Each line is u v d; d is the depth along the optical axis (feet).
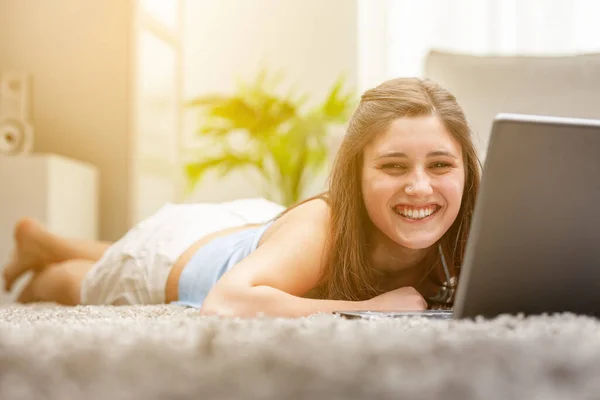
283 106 13.12
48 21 11.47
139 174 11.30
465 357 1.69
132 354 1.73
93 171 11.10
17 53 11.50
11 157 10.03
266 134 13.10
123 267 6.73
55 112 11.41
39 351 1.76
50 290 7.46
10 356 1.73
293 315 3.90
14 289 9.78
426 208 4.19
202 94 13.75
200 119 13.56
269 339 1.84
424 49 13.50
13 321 3.18
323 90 13.80
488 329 2.02
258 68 13.83
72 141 11.37
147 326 2.22
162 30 12.03
